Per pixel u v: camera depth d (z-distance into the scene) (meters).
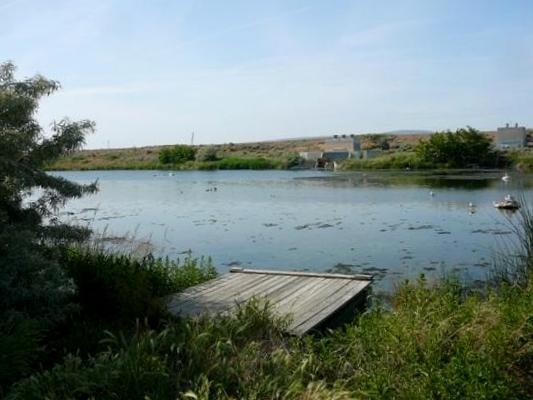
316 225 21.41
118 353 4.62
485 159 65.56
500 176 49.66
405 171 62.31
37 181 6.43
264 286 8.52
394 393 4.39
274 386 4.30
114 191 41.72
